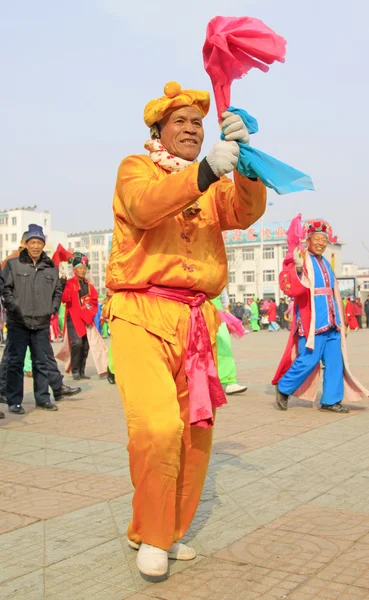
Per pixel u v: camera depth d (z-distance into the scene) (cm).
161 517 261
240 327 803
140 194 257
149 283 277
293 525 328
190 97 284
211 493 385
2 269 702
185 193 245
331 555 288
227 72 271
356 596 248
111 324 284
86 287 1009
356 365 1140
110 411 698
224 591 255
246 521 336
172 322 275
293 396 756
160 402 259
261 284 8719
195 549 299
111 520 340
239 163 256
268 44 276
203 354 278
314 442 518
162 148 288
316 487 394
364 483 401
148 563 260
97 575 272
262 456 472
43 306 700
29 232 703
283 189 249
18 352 689
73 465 460
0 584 265
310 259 665
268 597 248
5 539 315
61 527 331
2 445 531
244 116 259
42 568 280
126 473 436
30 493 392
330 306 660
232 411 673
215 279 288
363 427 581
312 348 648
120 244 282
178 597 250
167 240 276
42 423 629
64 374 1130
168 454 256
